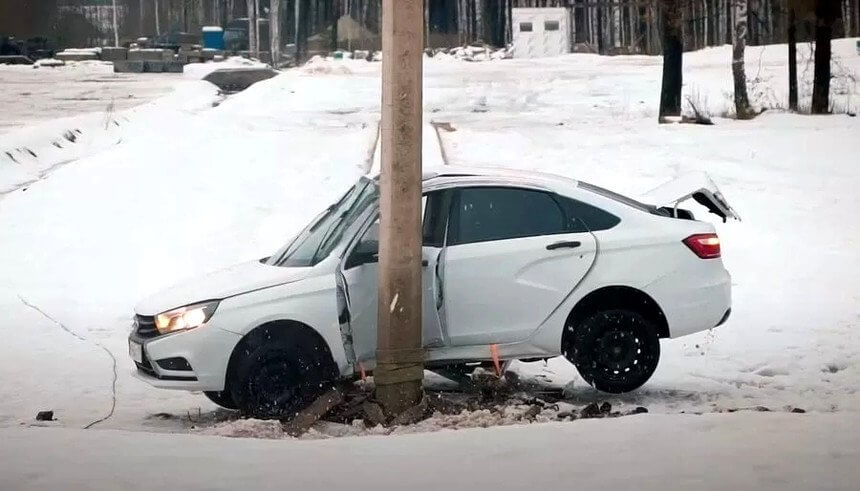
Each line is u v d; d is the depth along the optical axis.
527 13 82.88
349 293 9.44
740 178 24.39
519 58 82.38
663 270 9.85
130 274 16.97
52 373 11.61
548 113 41.28
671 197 10.65
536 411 8.97
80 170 25.61
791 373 10.94
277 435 8.66
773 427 7.35
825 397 9.92
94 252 18.27
